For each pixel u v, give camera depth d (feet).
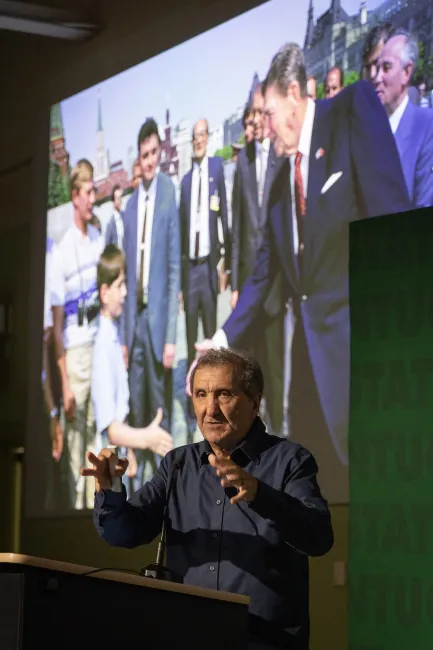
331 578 17.78
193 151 21.99
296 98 19.38
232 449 9.82
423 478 15.20
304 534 8.71
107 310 24.22
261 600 9.18
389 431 15.67
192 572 9.50
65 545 24.88
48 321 26.32
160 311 22.54
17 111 29.22
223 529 9.49
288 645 9.18
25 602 7.02
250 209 20.25
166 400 22.07
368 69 17.88
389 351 15.81
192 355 21.44
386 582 15.46
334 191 18.37
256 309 19.85
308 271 18.76
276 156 19.72
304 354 18.66
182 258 22.00
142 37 23.93
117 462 9.44
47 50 27.78
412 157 16.89
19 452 29.30
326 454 17.95
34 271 27.04
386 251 15.99
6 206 29.53
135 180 23.76
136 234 23.52
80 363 24.97
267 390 19.27
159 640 7.78
